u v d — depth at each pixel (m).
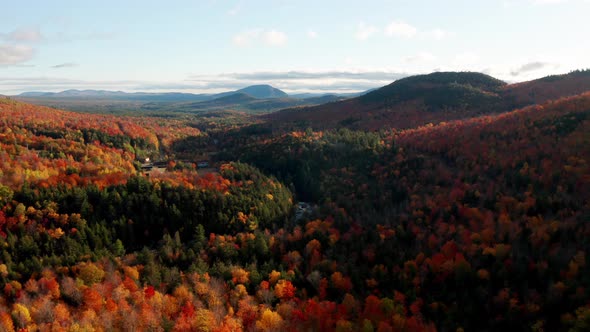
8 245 111.19
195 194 152.25
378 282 109.00
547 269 100.00
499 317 90.12
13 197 128.62
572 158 150.12
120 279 104.62
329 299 105.81
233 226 144.50
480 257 111.75
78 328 84.25
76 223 126.31
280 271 114.94
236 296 102.38
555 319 88.25
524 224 123.31
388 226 142.12
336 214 156.62
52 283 96.69
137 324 89.00
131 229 133.00
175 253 123.06
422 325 89.50
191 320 91.00
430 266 110.62
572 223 116.44
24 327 84.19
